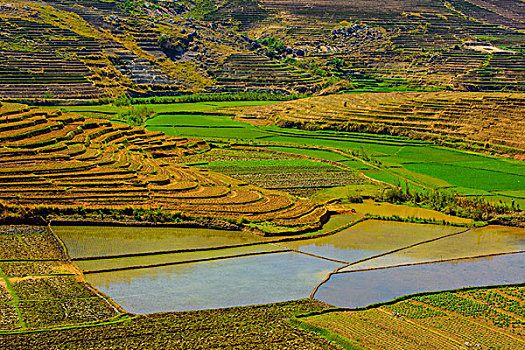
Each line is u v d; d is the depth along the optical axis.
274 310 64.50
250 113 198.75
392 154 148.38
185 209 96.00
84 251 79.62
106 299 65.75
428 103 179.38
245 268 77.00
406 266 79.50
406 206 108.19
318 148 153.62
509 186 119.75
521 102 168.12
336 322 61.97
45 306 62.44
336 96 199.75
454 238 91.88
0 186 96.06
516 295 70.62
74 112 182.62
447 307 66.44
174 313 62.84
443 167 135.38
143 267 75.88
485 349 57.38
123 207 94.19
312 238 90.06
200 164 133.75
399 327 61.25
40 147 118.19
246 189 110.75
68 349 54.66
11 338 55.44
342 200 109.69
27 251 77.56
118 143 139.88
